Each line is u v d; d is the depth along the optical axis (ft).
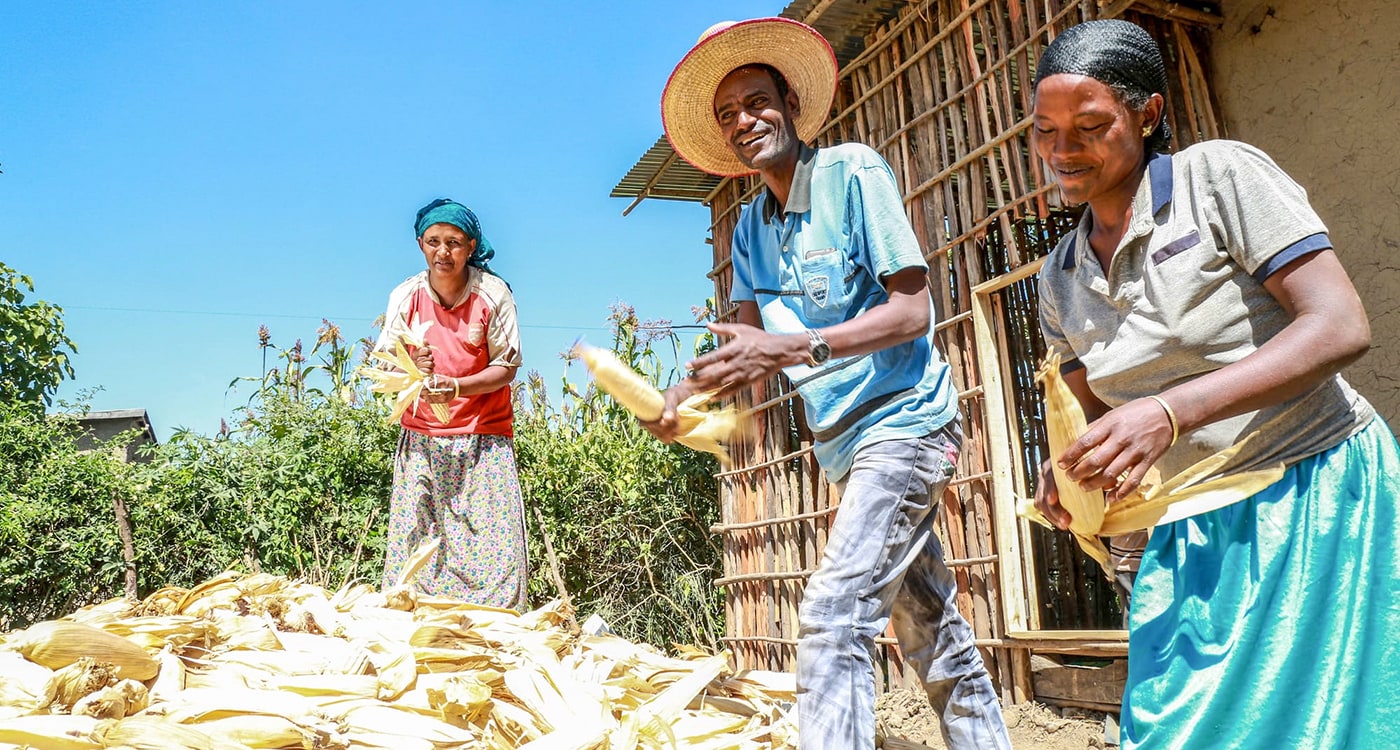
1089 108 6.54
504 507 15.88
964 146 18.69
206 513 25.88
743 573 24.82
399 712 9.07
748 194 25.98
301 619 11.02
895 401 9.37
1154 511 6.50
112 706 8.02
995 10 17.98
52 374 33.99
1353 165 15.88
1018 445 18.06
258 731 8.11
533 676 9.68
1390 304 15.44
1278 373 5.83
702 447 8.98
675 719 9.75
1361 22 15.78
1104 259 7.11
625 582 28.17
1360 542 5.92
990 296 18.49
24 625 24.93
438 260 15.67
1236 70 17.39
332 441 26.94
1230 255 6.42
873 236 9.18
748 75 10.07
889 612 9.25
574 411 30.37
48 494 25.48
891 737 10.67
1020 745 16.05
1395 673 5.70
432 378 15.25
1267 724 5.78
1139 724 6.26
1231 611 6.06
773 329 10.12
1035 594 17.51
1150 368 6.73
